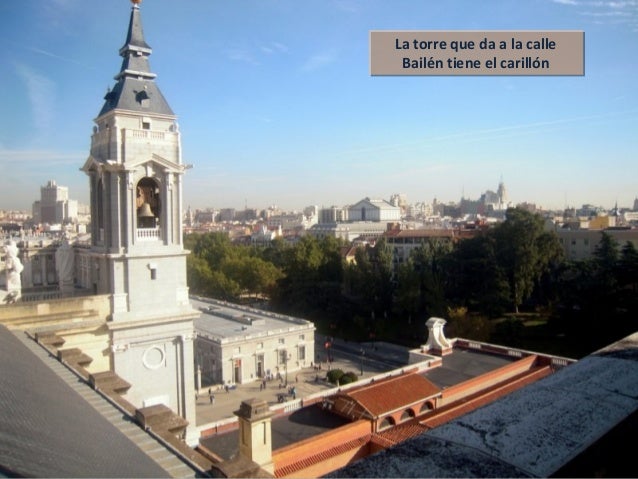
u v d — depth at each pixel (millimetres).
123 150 43656
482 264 107438
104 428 17578
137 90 45719
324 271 135250
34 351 31500
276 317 103750
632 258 92375
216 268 164125
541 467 6234
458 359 58844
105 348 42812
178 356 46344
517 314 109750
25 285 60625
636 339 10484
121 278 43719
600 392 8086
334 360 101938
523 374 54125
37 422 13984
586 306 92875
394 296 117688
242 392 82938
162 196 45781
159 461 17391
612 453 6730
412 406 41969
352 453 36656
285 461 33750
